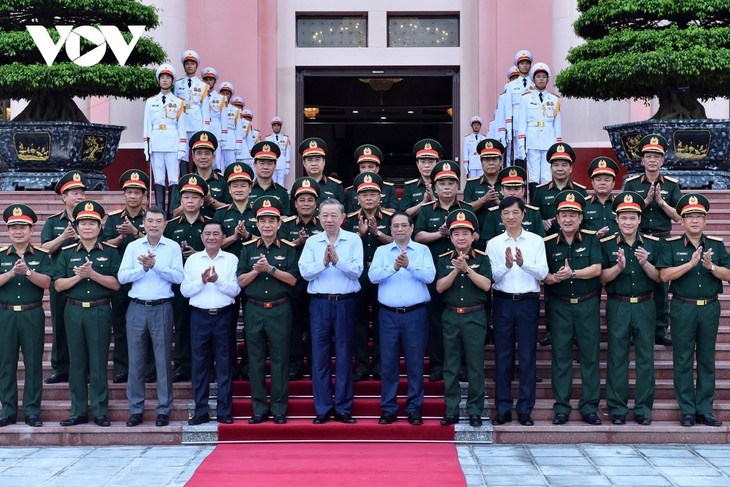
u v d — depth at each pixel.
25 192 14.43
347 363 9.79
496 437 9.56
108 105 18.25
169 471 8.52
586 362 9.77
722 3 14.51
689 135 14.89
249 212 10.84
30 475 8.43
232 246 10.65
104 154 16.06
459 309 9.66
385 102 22.45
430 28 19.16
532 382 9.76
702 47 14.14
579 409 9.86
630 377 10.51
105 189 16.19
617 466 8.62
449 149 22.58
